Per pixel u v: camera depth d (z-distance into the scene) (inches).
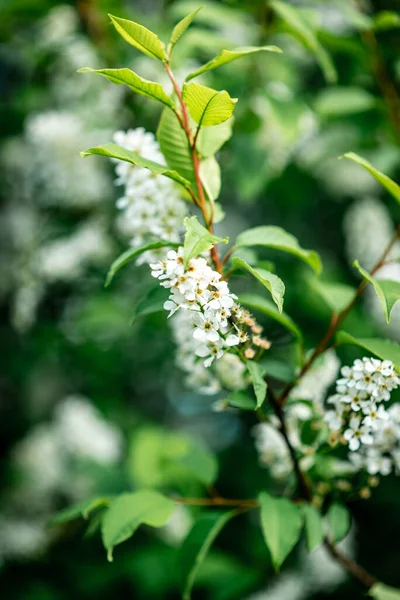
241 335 22.2
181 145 23.3
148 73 31.6
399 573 36.5
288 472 25.3
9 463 41.8
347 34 33.4
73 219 38.0
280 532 23.1
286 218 43.8
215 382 24.8
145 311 23.4
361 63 33.9
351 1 32.3
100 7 34.5
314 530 23.5
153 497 24.0
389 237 37.2
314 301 34.7
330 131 35.7
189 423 52.8
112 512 23.6
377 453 24.1
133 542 36.2
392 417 23.8
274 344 34.9
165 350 40.7
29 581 36.6
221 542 37.9
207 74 31.9
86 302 39.6
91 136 34.2
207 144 23.4
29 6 35.8
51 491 40.1
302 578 33.0
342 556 25.7
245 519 39.0
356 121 34.4
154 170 22.2
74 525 38.8
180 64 31.3
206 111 22.2
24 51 40.3
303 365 24.4
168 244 22.8
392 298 23.0
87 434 38.3
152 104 33.8
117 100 34.3
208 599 31.8
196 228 21.4
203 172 23.5
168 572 32.4
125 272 38.4
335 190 38.6
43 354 40.5
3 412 45.0
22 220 41.9
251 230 23.5
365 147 35.2
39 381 44.9
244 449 43.8
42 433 41.9
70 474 39.3
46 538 38.1
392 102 31.9
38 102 38.9
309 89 37.4
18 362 40.9
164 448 30.3
